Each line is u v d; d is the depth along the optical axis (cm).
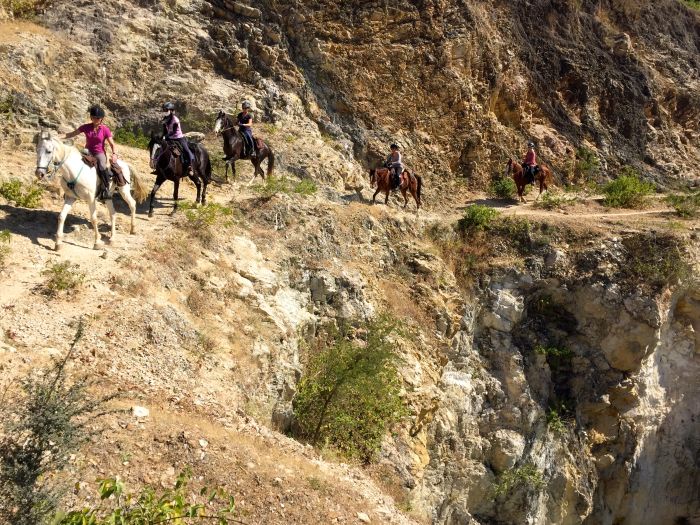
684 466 2431
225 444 1062
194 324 1423
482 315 2325
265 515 956
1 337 1095
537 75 3438
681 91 3934
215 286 1569
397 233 2327
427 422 1877
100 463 919
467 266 2394
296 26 2848
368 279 2055
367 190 2591
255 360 1470
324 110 2822
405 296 2145
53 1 2598
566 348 2344
